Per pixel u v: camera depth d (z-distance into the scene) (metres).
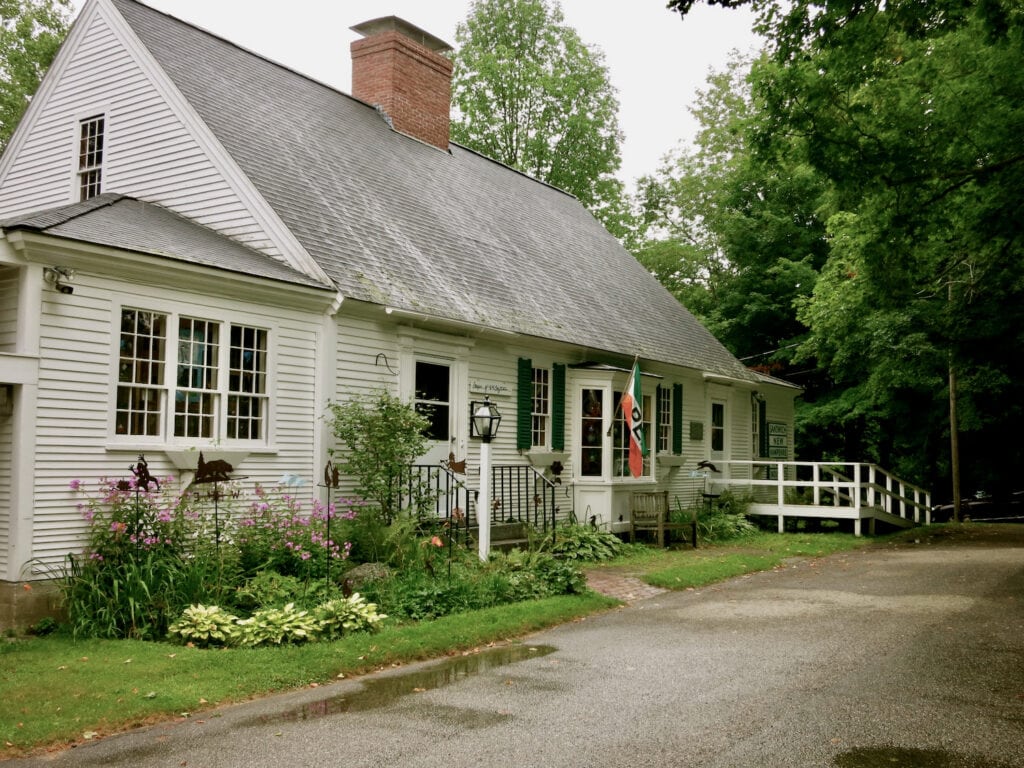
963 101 11.79
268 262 11.66
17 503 8.65
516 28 32.09
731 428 22.98
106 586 8.38
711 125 33.00
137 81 13.23
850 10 9.53
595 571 13.00
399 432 11.66
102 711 5.89
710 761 5.09
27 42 22.92
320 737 5.51
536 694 6.50
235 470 10.66
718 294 31.45
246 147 13.07
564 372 16.59
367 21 18.97
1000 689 6.57
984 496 29.97
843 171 11.34
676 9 9.11
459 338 13.89
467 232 16.94
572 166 32.41
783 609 10.00
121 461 9.56
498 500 14.55
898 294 12.81
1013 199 12.12
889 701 6.27
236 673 6.82
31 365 8.74
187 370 10.37
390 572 10.16
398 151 17.75
